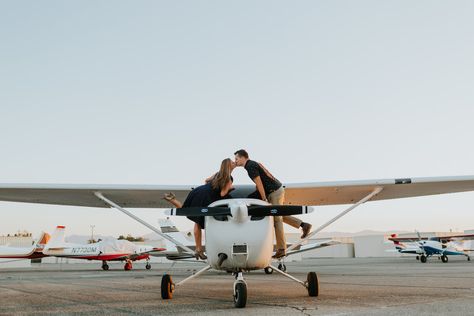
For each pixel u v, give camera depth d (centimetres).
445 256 2681
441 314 331
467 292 553
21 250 2877
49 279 1229
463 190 670
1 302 514
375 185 609
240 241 419
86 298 561
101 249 2570
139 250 2645
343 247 6231
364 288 641
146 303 476
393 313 340
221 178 475
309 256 6500
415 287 652
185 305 446
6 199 703
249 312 366
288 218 537
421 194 692
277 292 593
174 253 2406
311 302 444
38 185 614
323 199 702
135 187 621
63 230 2780
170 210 445
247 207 430
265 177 496
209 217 443
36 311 413
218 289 704
